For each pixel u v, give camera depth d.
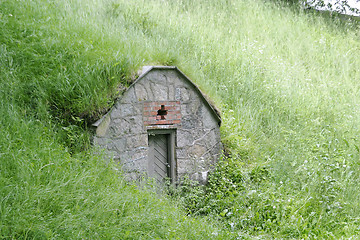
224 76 9.98
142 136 6.38
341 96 10.64
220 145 7.49
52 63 6.64
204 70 10.05
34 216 3.92
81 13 9.68
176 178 6.80
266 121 9.08
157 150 6.79
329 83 11.24
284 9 17.00
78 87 6.18
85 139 5.83
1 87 5.93
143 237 4.35
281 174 7.06
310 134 8.74
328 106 9.97
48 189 4.34
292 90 10.16
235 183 6.90
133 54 7.20
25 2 8.70
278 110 9.44
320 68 12.36
